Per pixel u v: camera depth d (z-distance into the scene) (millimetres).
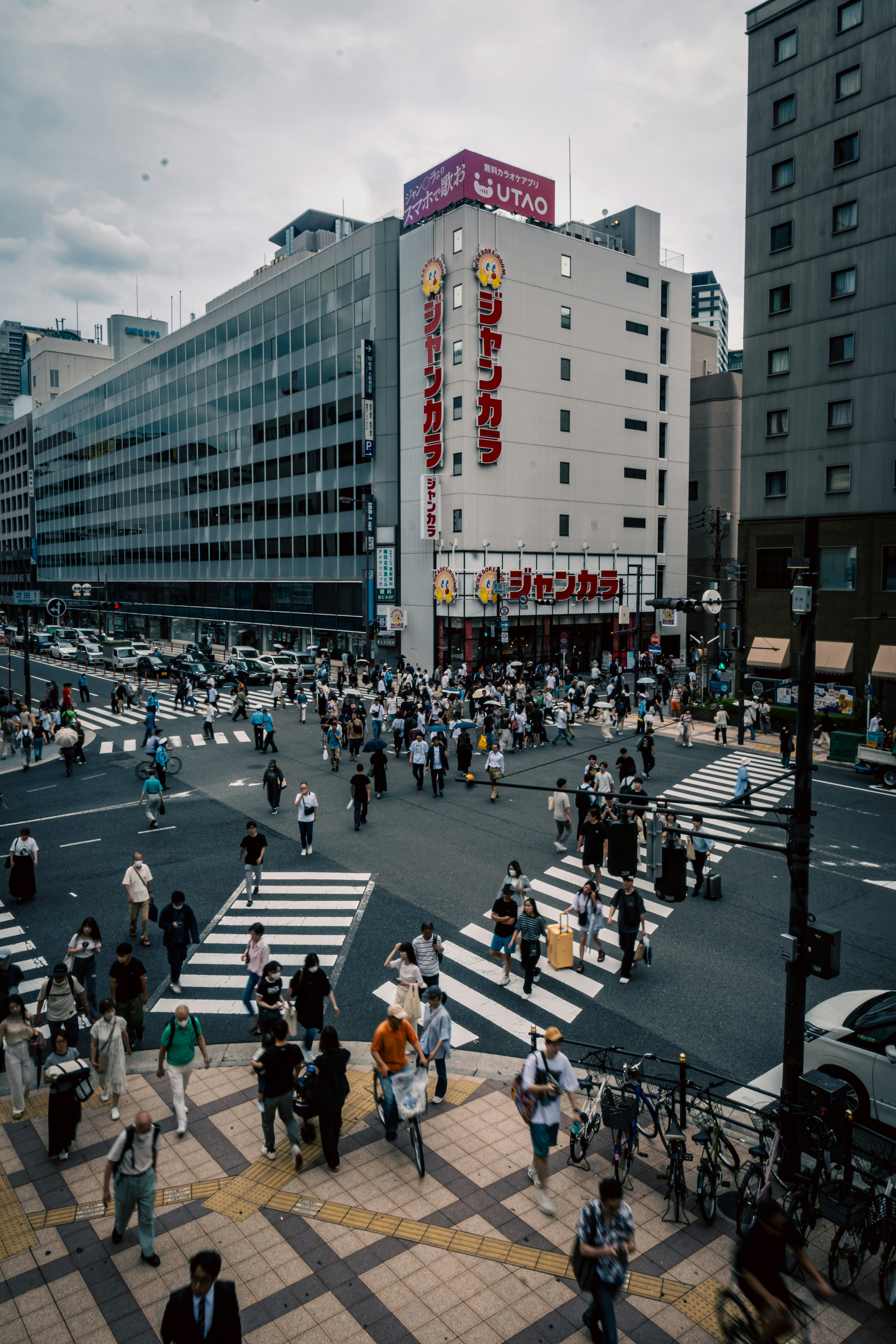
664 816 17766
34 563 128500
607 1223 6418
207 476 75375
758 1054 11430
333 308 56188
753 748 33406
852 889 18000
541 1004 12906
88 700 45156
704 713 39719
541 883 17938
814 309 37562
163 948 15039
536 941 13109
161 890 17656
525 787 16422
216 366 72375
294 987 11328
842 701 36094
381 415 52625
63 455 113375
